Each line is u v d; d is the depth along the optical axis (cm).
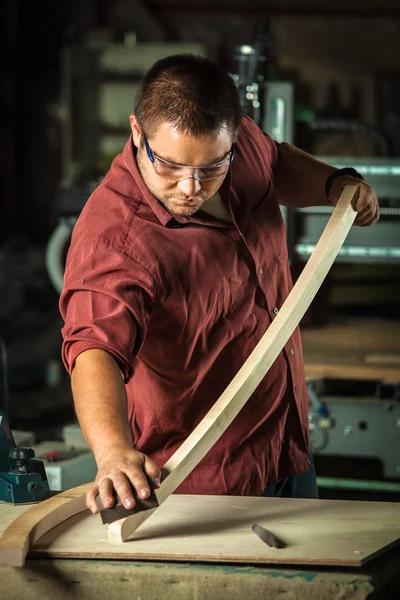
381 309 606
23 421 748
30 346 979
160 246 254
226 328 266
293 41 903
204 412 270
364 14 889
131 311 241
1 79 1235
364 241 480
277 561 211
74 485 383
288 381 282
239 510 245
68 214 551
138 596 209
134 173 255
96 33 1005
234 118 231
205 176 233
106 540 221
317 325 570
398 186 477
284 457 284
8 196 1268
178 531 228
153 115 227
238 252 268
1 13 1216
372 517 240
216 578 206
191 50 966
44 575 210
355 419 459
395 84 871
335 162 480
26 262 1185
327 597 204
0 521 239
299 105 838
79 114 997
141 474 204
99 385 225
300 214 476
